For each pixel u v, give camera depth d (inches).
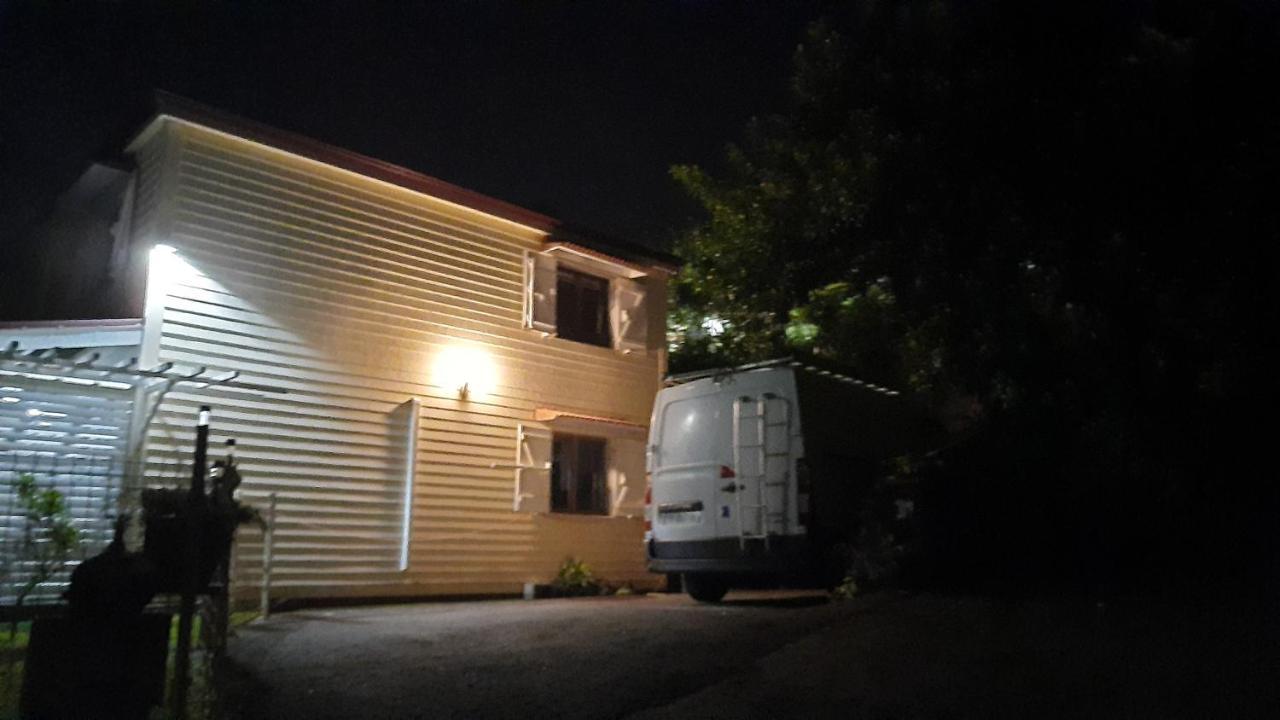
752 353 662.5
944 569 375.9
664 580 614.2
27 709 213.3
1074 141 344.5
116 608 221.1
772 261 602.5
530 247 574.9
